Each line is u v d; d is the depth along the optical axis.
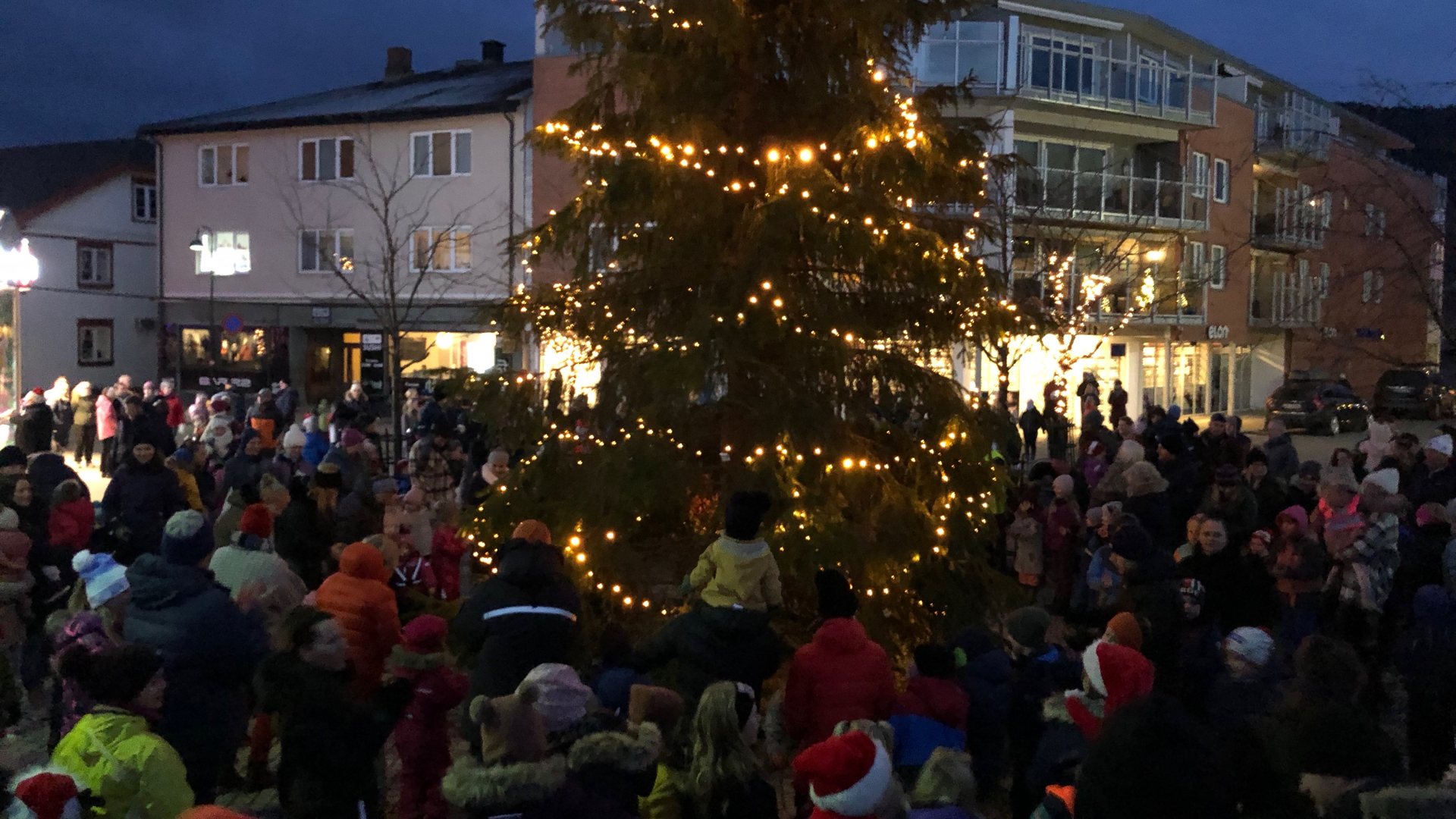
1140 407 34.62
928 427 7.84
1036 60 29.27
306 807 4.29
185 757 4.80
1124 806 2.81
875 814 3.32
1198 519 6.81
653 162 7.40
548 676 3.97
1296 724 3.57
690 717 4.58
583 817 3.61
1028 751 5.33
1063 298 22.02
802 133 7.99
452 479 13.13
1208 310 36.19
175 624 4.85
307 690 4.36
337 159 33.25
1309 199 17.86
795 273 7.86
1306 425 33.34
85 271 36.12
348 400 18.45
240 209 34.66
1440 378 29.39
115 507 9.34
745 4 7.71
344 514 8.46
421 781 5.29
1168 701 2.99
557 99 30.34
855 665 5.02
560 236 8.06
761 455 7.16
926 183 7.73
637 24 8.12
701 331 7.16
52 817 3.36
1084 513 12.04
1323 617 7.57
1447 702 5.79
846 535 6.95
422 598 8.18
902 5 7.81
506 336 8.62
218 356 35.31
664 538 8.05
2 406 21.47
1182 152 32.44
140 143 39.22
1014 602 7.96
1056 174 28.34
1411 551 7.67
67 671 4.15
